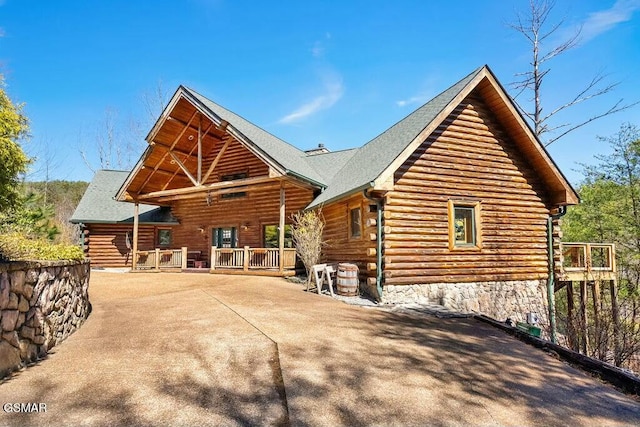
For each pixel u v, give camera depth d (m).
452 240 10.70
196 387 4.21
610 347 8.50
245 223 18.27
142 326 6.76
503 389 4.58
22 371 4.56
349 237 12.03
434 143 10.95
